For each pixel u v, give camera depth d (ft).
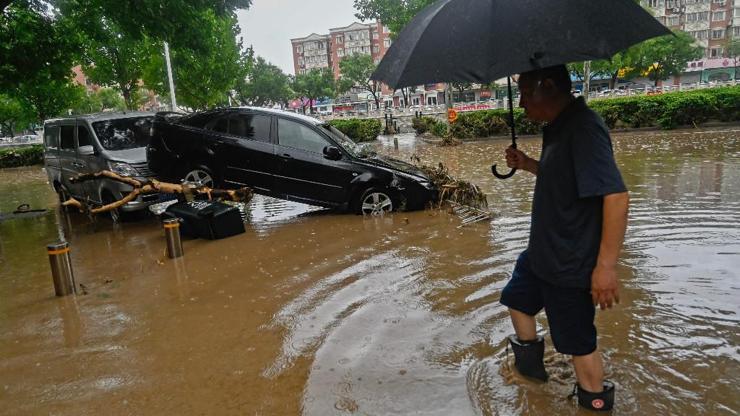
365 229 24.73
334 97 230.48
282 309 15.30
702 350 11.18
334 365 11.64
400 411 9.65
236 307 15.76
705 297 13.98
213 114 29.35
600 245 7.66
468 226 23.75
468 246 20.47
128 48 87.04
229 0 46.57
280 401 10.37
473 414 9.35
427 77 7.68
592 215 7.77
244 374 11.59
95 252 24.56
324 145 28.25
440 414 9.45
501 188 33.63
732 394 9.46
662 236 19.85
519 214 25.58
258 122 28.86
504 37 7.34
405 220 25.95
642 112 71.97
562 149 7.83
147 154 29.63
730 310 13.11
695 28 237.66
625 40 7.55
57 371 12.40
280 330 13.83
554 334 8.55
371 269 18.47
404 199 28.07
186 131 28.96
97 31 49.70
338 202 28.40
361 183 27.89
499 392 9.94
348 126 93.09
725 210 23.29
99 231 29.94
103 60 88.17
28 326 15.47
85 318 15.81
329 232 24.66
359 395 10.32
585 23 7.31
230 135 28.78
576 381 9.80
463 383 10.44
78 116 35.14
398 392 10.32
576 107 7.88
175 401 10.67
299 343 12.94
